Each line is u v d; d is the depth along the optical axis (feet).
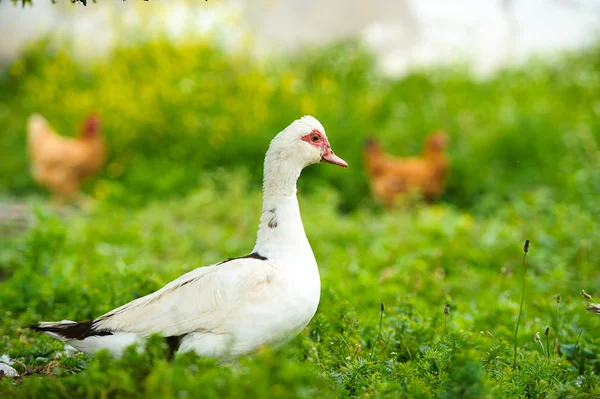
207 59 55.98
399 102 58.59
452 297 27.76
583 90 58.95
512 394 16.35
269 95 54.39
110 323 16.85
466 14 73.41
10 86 68.95
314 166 49.37
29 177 53.42
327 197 43.32
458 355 15.79
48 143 47.88
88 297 22.99
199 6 58.95
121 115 53.67
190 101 53.72
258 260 17.30
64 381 14.21
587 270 30.71
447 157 48.34
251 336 16.60
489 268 31.96
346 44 67.05
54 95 58.65
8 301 24.38
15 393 14.24
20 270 28.96
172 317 16.58
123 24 57.67
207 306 16.55
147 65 56.03
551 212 38.42
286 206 17.97
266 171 18.28
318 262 32.63
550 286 28.68
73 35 63.00
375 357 18.93
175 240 35.86
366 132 51.98
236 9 64.34
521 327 22.95
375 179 45.85
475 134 52.44
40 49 61.87
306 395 12.96
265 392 12.13
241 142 51.24
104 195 46.44
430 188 45.50
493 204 44.01
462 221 36.83
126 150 52.90
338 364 18.84
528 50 71.72
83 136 48.73
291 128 18.33
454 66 64.95
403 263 31.04
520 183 47.60
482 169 48.52
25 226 38.91
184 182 48.85
